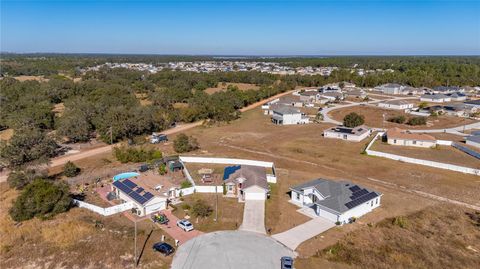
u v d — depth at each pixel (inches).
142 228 1401.3
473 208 1620.3
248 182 1748.3
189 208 1590.8
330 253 1230.3
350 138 2908.5
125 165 2265.0
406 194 1782.7
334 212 1454.2
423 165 2250.2
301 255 1222.9
